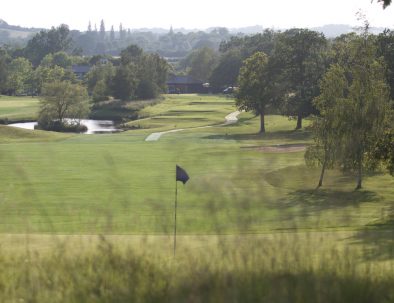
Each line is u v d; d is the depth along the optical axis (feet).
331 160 225.35
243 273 36.40
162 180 217.56
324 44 501.15
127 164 271.08
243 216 37.99
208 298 34.22
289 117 525.34
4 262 45.62
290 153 318.65
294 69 497.46
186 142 393.29
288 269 37.24
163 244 57.77
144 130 527.81
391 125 224.12
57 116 596.70
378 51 377.09
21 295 37.47
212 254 40.27
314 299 33.78
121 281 37.60
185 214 130.11
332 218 129.90
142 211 141.69
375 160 199.11
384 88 231.50
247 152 319.68
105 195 179.22
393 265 48.57
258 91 492.95
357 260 46.52
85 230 108.06
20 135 431.84
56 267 41.78
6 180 207.31
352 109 220.43
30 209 150.41
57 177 221.66
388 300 35.14
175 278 37.93
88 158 292.40
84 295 36.24
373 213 151.02
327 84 236.02
